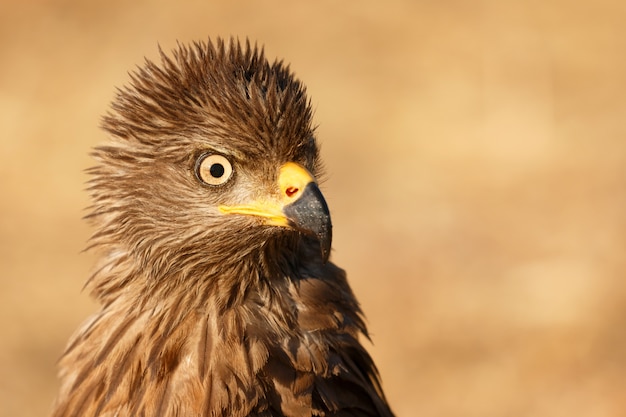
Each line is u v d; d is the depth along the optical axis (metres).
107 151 7.92
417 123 21.92
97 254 8.26
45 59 24.69
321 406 7.64
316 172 8.09
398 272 17.14
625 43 24.41
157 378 7.60
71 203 19.75
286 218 7.64
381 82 23.55
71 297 17.28
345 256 17.64
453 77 23.55
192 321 7.72
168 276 7.78
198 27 25.73
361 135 21.66
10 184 20.38
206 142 7.68
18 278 17.66
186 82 7.70
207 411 7.45
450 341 15.66
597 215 18.09
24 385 15.33
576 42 24.61
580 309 15.64
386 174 20.25
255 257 7.77
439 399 14.89
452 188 19.62
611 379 14.72
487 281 16.78
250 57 7.94
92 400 7.74
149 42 25.12
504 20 25.70
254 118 7.64
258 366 7.53
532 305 16.02
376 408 8.05
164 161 7.75
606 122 21.34
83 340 7.98
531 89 22.80
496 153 20.72
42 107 22.81
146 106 7.74
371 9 26.36
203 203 7.71
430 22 25.83
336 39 25.25
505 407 14.67
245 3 26.55
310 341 7.74
